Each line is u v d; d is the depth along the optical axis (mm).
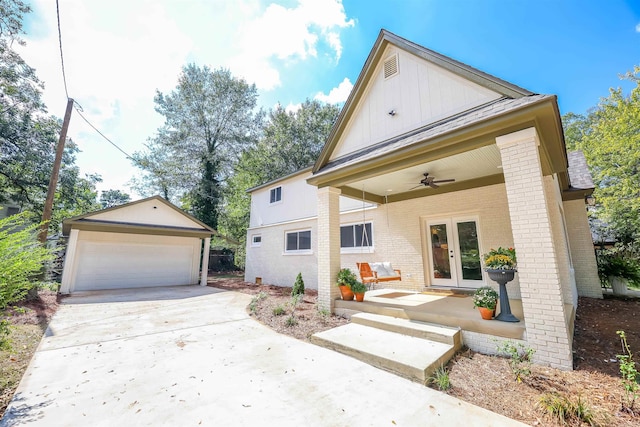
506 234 6594
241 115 24422
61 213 20562
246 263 14820
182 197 23797
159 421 2465
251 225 14883
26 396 2914
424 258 7996
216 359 3936
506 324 3945
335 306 6328
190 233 13289
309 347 4422
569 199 8594
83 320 6336
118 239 12086
